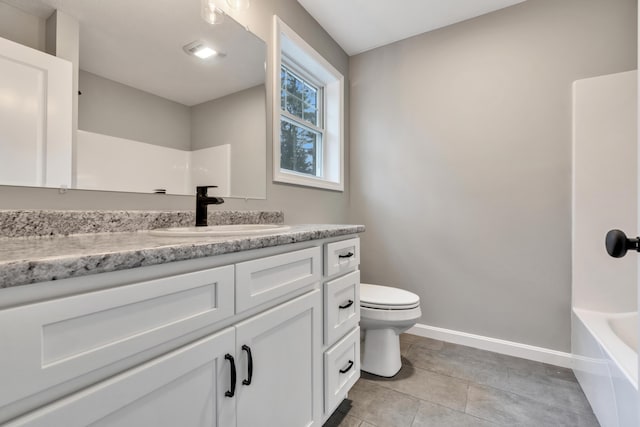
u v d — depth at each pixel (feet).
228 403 2.46
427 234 7.30
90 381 1.67
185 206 4.32
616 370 3.66
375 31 7.34
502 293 6.48
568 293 5.90
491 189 6.60
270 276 2.94
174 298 2.06
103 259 1.67
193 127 4.39
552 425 4.26
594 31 5.74
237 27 5.03
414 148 7.48
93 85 3.33
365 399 4.87
